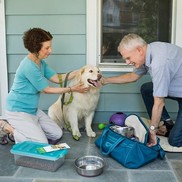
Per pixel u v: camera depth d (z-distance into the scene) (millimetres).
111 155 2404
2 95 3336
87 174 2100
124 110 3365
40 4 3176
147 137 2377
